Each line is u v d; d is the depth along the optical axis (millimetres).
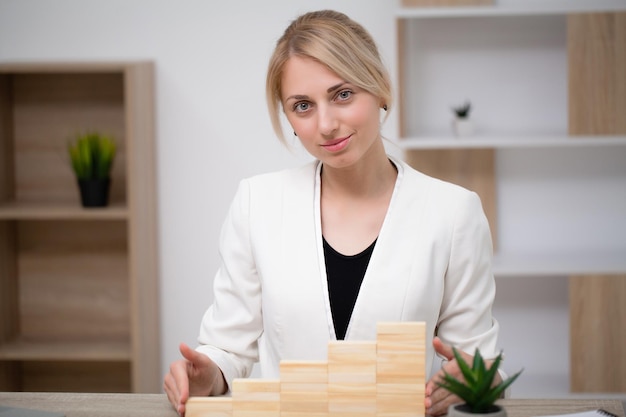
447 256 1933
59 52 4023
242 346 2055
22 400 1868
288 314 1938
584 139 3533
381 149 1988
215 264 4059
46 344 3975
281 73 1858
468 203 1962
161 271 4074
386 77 1865
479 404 1502
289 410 1687
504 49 3869
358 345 1672
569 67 3578
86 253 4137
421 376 1665
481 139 3559
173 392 1773
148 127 3904
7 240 4059
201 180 4031
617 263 3648
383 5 3895
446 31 3875
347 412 1677
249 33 3965
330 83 1778
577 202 3936
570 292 3646
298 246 1970
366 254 1945
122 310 4156
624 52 3557
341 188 1999
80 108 4055
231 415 1718
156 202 4031
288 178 2062
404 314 1892
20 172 4086
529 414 1741
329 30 1799
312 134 1826
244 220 2051
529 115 3893
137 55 4004
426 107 3912
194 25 3979
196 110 4008
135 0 3984
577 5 3576
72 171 4074
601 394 3668
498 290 3990
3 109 3996
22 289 4160
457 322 1960
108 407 1819
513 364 4000
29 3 4012
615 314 3633
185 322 4086
